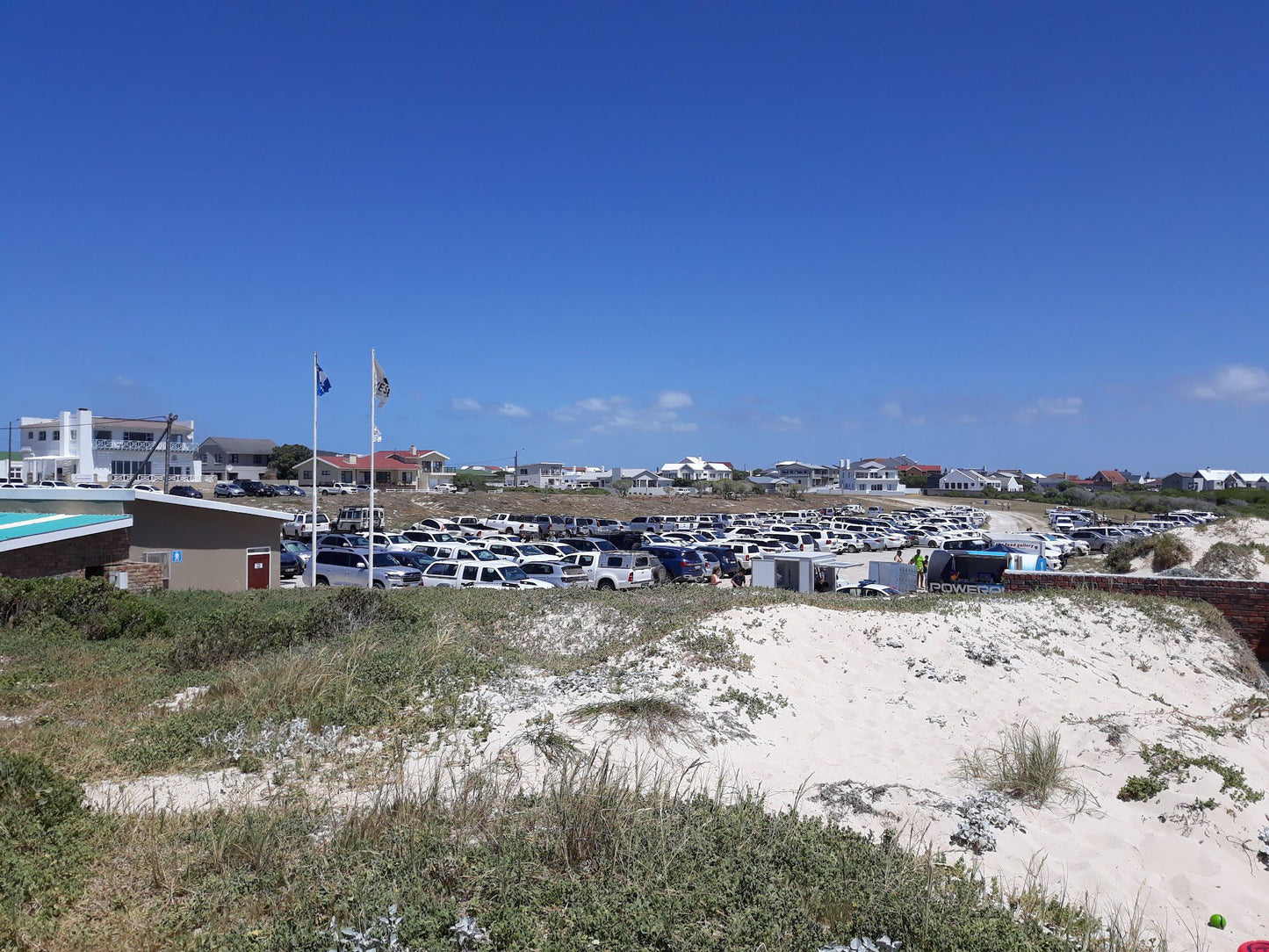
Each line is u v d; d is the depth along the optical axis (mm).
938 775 10336
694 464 173375
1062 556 47688
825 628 15648
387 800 8383
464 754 10078
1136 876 8055
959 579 35031
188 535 27391
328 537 42594
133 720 11273
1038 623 17375
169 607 20281
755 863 7027
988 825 8773
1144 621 18297
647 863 6910
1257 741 12125
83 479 85312
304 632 16047
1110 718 12070
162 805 8578
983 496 138000
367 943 5680
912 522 80688
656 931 5902
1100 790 9945
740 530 59656
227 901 6496
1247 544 34750
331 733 10594
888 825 8703
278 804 8594
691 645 13984
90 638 16344
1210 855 8422
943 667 14320
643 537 53031
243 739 10352
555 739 10133
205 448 112375
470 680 12695
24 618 16438
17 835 7117
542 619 17016
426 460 124250
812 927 6098
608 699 11641
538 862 7035
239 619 15453
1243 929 7137
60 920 6156
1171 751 10539
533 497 100562
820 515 90750
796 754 10906
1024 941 6074
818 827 7988
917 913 6246
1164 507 106688
